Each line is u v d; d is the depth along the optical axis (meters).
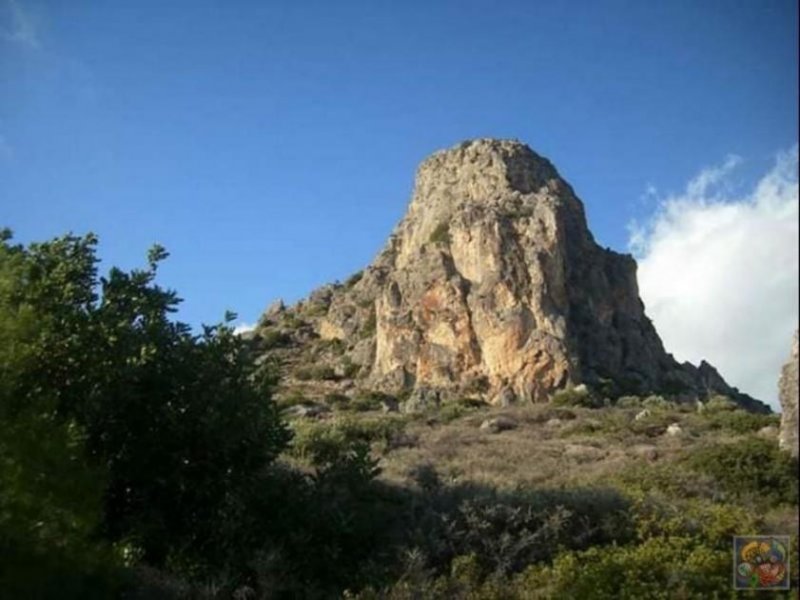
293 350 76.25
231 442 14.55
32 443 11.82
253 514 14.33
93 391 14.16
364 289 79.81
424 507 15.18
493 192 73.25
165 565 13.49
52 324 14.39
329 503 14.71
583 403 51.97
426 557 13.50
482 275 62.19
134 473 14.43
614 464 22.48
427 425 42.34
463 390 58.12
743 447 19.42
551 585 12.26
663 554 12.66
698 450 22.45
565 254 65.00
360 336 73.69
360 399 57.66
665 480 17.86
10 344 13.30
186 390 14.95
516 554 13.49
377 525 14.77
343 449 22.16
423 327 62.47
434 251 65.75
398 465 21.64
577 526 14.20
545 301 60.03
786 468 17.73
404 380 61.19
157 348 14.95
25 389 13.48
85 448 13.62
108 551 11.95
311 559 13.78
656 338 69.69
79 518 11.66
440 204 77.88
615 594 11.88
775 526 13.64
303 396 58.16
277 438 15.52
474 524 14.04
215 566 13.45
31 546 11.02
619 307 68.19
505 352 58.41
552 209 64.94
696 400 57.84
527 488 15.84
